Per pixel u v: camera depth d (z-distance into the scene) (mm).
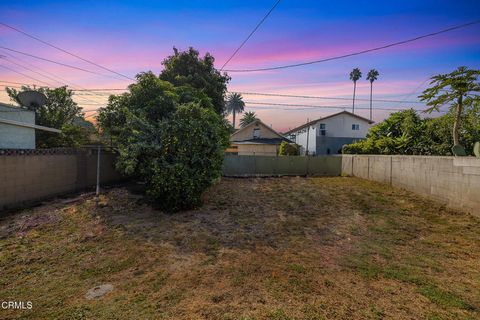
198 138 6062
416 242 4484
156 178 5738
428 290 2926
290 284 3023
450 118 8148
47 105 11164
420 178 7770
